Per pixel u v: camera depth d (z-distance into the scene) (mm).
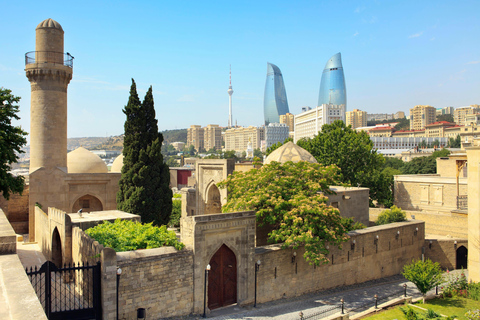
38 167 39969
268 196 27344
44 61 40125
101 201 43812
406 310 22922
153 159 38406
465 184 55781
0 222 19531
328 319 21375
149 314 19953
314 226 26859
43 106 40219
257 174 30281
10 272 11266
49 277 17859
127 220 27453
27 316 7906
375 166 64000
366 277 33250
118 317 18875
